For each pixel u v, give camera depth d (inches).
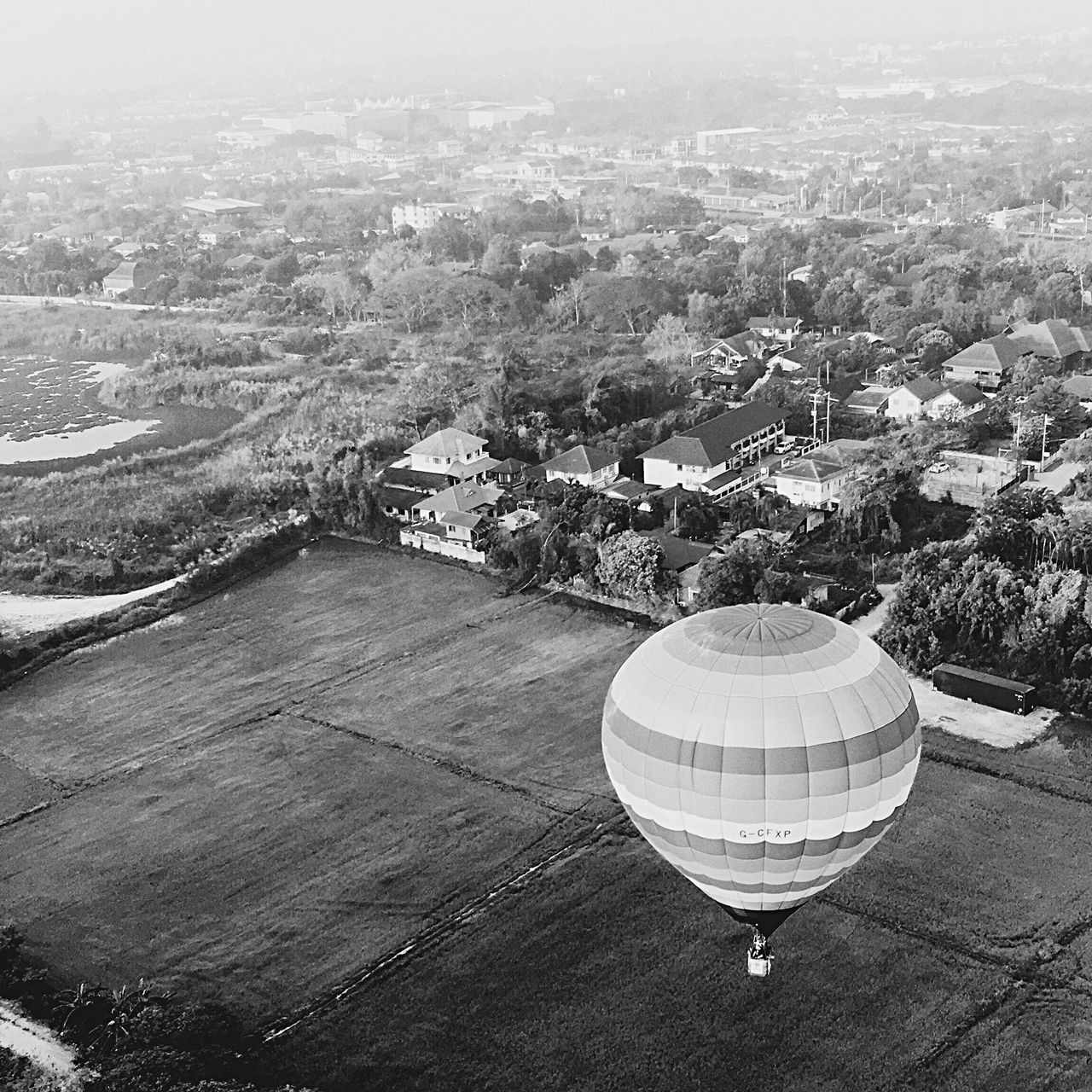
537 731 2691.9
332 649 3152.1
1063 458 4042.8
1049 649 2765.7
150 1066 1770.4
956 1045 1777.8
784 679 1696.6
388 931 2078.0
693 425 4473.4
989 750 2513.5
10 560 3865.7
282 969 2004.2
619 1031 1836.9
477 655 3073.3
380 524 3912.4
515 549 3476.9
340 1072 1787.6
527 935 2044.8
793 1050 1786.4
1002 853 2183.8
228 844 2349.9
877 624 3080.7
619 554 3260.3
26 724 2854.3
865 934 1999.3
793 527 3636.8
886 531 3535.9
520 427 4547.2
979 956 1943.9
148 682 3029.0
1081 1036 1781.5
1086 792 2358.5
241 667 3085.6
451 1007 1903.3
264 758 2647.6
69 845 2375.7
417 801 2449.6
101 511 4298.7
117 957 2053.4
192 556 3846.0
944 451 4165.8
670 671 1758.1
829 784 1659.7
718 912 2065.7
